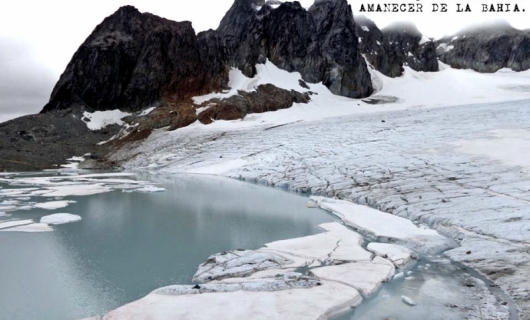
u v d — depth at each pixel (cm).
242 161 4509
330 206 2300
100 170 5122
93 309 1037
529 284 1084
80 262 1420
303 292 1062
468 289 1126
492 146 3069
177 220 2106
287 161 3978
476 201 1902
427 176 2531
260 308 959
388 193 2333
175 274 1296
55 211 2317
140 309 954
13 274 1298
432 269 1299
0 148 5722
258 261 1339
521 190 1948
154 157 5450
